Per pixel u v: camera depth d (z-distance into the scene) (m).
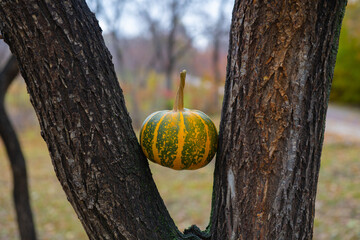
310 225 0.75
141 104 6.33
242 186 0.74
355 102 7.09
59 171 0.72
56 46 0.68
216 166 0.78
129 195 0.74
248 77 0.72
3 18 0.67
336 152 3.44
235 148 0.74
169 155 0.76
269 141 0.72
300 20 0.69
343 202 2.16
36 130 5.45
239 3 0.72
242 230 0.74
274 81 0.71
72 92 0.69
